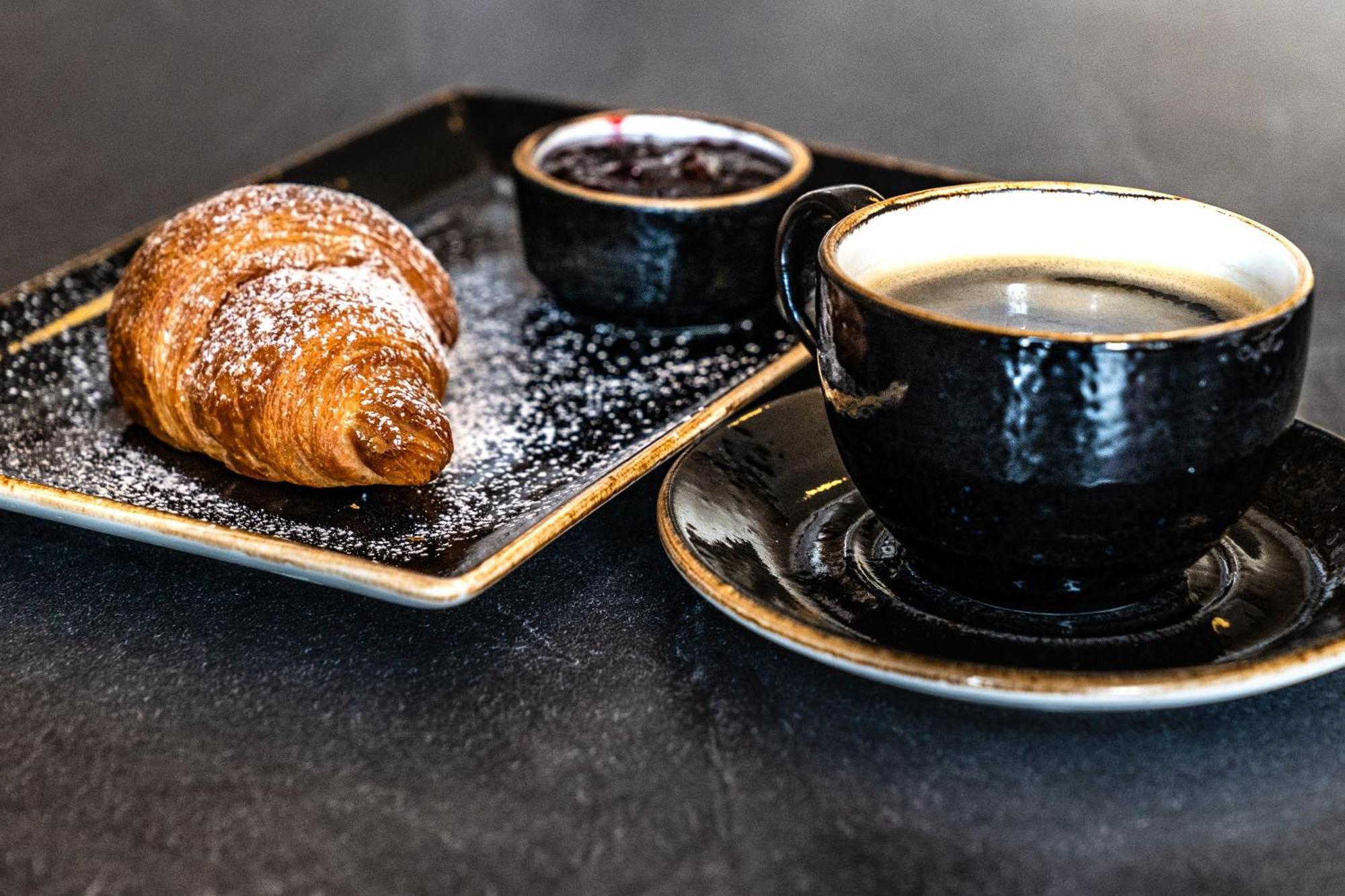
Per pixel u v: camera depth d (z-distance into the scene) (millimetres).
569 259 756
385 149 877
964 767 574
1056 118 1028
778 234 633
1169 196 621
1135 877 548
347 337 665
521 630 616
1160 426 569
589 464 678
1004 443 574
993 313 611
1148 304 613
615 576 636
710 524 617
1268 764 573
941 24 1247
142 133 1028
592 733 585
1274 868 549
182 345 681
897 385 582
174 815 567
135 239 791
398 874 551
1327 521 620
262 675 605
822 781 571
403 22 1283
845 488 649
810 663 604
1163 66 1121
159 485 671
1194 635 592
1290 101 1035
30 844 561
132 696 600
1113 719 586
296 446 655
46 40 1217
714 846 556
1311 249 843
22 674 608
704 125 808
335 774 577
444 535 644
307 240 707
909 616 602
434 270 738
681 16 1297
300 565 608
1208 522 585
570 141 808
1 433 694
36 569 646
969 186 628
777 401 667
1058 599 597
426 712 592
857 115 1052
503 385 723
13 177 966
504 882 549
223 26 1263
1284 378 577
